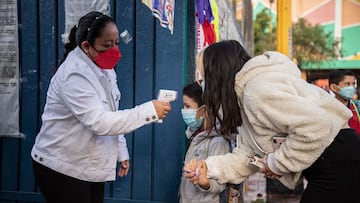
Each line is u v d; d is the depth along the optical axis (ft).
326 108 6.52
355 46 59.47
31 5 10.86
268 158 6.57
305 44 60.23
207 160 7.38
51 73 10.78
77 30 7.98
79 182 7.98
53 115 7.93
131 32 10.26
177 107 10.00
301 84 6.48
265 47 63.00
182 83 10.01
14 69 10.98
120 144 9.52
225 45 6.86
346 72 14.38
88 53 7.96
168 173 10.10
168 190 10.10
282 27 38.17
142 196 10.27
